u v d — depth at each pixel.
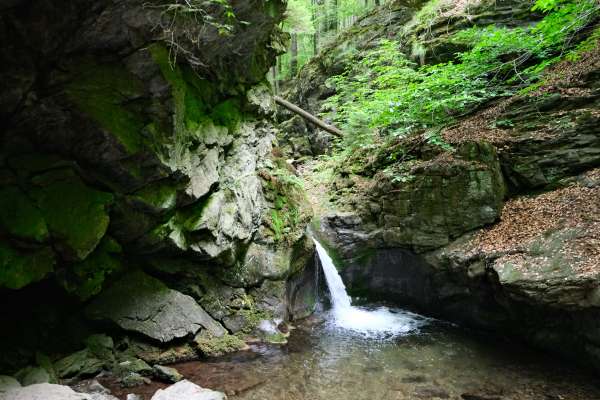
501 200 8.64
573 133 8.55
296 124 19.59
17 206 5.36
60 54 5.30
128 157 6.05
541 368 6.64
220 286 8.27
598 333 6.00
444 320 9.38
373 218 11.02
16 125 5.45
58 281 5.93
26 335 5.95
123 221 6.46
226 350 7.33
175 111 6.38
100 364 6.14
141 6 5.29
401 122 11.94
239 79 9.04
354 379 6.33
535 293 6.36
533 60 11.16
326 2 25.83
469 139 9.74
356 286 10.99
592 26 10.10
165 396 5.23
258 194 9.62
